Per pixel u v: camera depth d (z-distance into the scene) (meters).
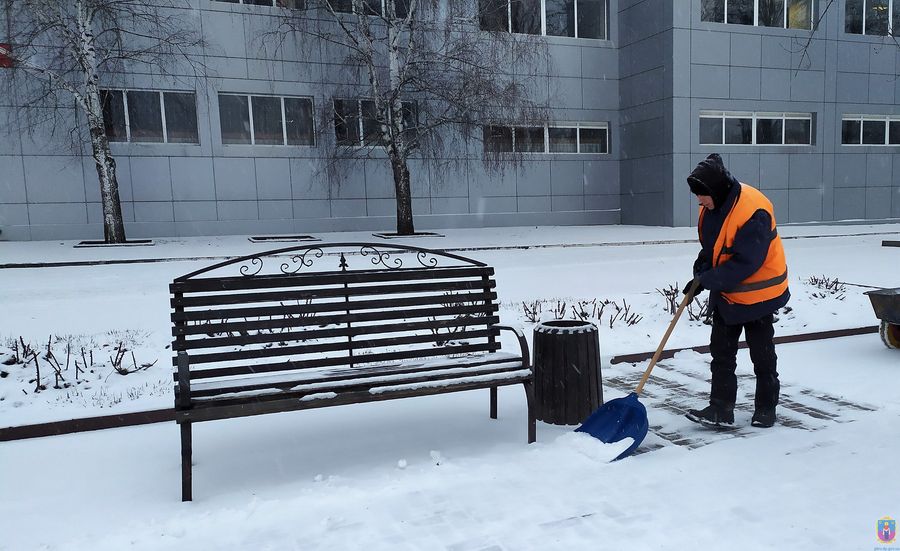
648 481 3.41
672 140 22.88
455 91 18.70
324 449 4.02
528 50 20.52
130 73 19.05
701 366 5.74
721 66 23.16
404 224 19.95
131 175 19.44
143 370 5.41
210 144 20.27
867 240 19.11
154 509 3.24
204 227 20.44
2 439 4.22
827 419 4.29
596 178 25.73
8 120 18.02
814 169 24.94
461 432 4.28
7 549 2.86
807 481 3.36
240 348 6.07
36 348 5.84
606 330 6.74
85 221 19.11
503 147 20.78
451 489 3.37
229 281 3.92
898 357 5.79
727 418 4.20
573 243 17.05
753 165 23.98
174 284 3.79
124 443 4.18
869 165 25.83
